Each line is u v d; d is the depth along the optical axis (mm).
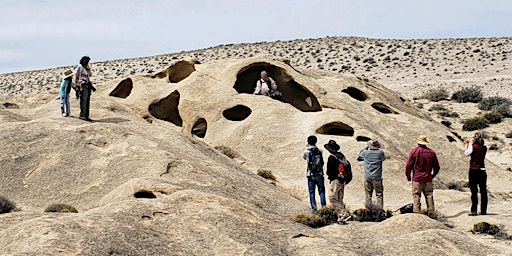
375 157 18750
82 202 16562
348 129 26641
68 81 22406
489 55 83438
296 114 28125
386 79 77375
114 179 17344
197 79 30688
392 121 30766
